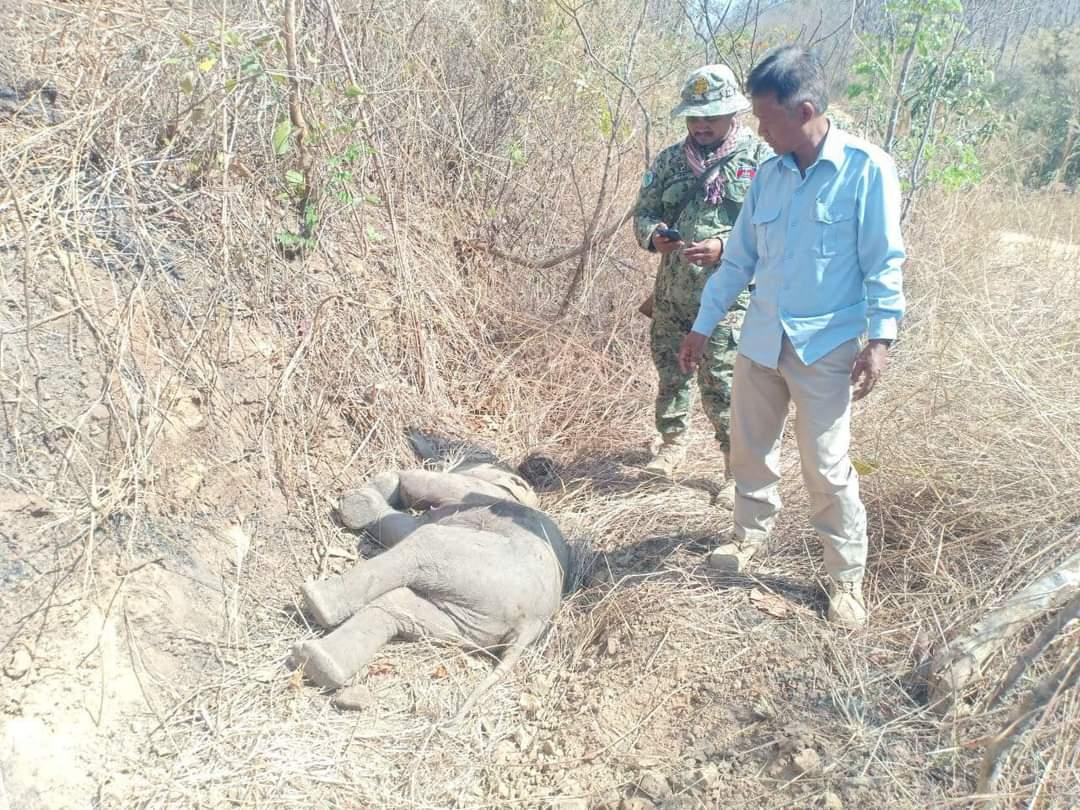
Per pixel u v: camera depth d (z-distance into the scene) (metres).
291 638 3.29
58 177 3.62
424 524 3.73
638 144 6.54
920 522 3.63
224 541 3.44
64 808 2.55
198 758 2.80
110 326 3.38
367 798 2.76
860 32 7.02
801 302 3.01
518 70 6.12
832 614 3.26
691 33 7.05
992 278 6.04
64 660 2.79
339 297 4.45
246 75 4.00
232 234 4.04
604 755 2.86
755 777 2.69
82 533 3.01
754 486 3.52
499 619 3.33
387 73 5.25
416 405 4.67
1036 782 2.40
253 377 3.90
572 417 5.12
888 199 2.82
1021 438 3.82
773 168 3.07
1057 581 2.87
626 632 3.32
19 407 3.06
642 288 6.10
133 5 4.18
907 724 2.82
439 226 5.55
